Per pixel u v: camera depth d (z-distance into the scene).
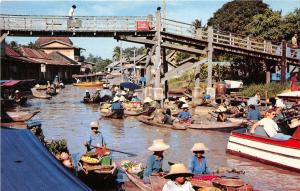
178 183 8.05
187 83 52.09
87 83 72.50
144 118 26.61
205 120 26.81
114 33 36.12
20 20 35.69
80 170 12.05
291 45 39.69
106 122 27.69
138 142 20.25
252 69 46.88
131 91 46.09
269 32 44.44
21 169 6.13
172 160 16.19
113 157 16.73
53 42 101.75
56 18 36.03
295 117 17.78
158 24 35.53
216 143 19.95
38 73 71.19
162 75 37.38
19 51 72.50
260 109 26.69
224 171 12.23
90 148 13.91
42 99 47.44
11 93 41.19
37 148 7.03
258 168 15.08
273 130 15.82
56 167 6.58
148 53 38.66
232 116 26.42
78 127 25.44
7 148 6.67
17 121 21.64
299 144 14.14
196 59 37.69
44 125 26.33
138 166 13.13
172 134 22.59
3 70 50.50
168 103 35.19
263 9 62.53
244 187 9.60
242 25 61.78
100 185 12.09
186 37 35.97
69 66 89.94
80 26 36.06
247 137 16.55
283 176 14.01
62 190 5.84
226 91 40.06
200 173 10.89
